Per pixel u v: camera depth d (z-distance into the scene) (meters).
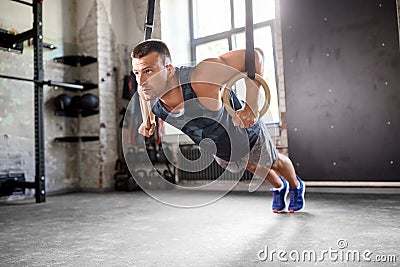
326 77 4.21
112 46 5.93
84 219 3.04
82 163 5.79
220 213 3.07
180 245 2.00
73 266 1.68
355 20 4.07
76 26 5.94
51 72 5.56
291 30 4.43
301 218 2.67
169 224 2.65
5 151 4.91
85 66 5.82
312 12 4.31
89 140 5.71
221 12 5.74
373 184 3.98
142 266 1.63
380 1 3.94
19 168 5.04
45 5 5.56
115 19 6.02
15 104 5.07
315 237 2.07
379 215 2.69
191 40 6.04
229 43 5.62
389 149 3.87
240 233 2.25
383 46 3.92
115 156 5.79
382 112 3.91
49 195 5.25
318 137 4.25
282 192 2.92
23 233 2.53
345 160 4.10
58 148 5.58
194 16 6.05
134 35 6.09
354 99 4.06
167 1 5.81
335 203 3.36
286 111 4.45
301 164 4.35
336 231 2.20
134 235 2.31
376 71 3.95
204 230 2.39
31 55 5.30
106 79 5.77
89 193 5.36
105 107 5.71
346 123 4.09
